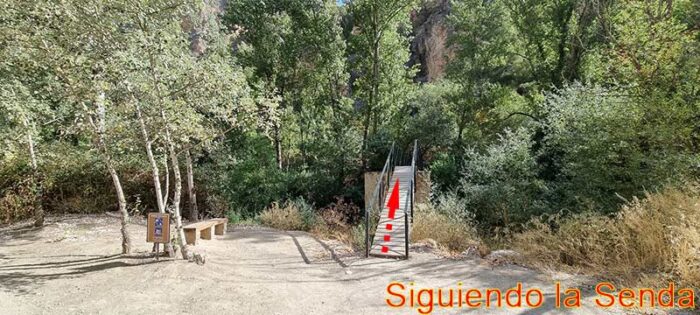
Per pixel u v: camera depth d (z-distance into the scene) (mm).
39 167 10953
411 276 5512
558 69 17859
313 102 20062
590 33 16219
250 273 5684
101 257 6387
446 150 17484
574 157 9711
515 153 11031
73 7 5113
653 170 8211
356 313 4203
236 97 6562
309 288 5043
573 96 10242
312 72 19047
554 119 10469
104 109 6133
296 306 4406
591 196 9125
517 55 19797
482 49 18109
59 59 5535
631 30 10688
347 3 18062
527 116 17156
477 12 18078
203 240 8008
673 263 4848
